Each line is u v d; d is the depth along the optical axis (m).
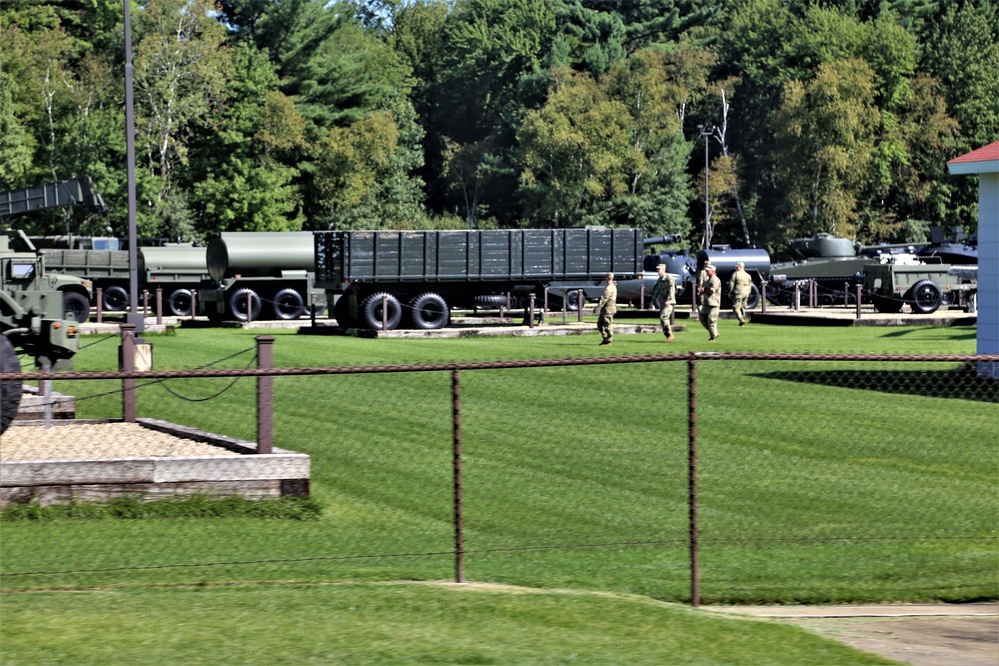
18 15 120.44
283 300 65.75
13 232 77.12
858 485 20.88
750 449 24.06
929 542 17.42
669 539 17.61
